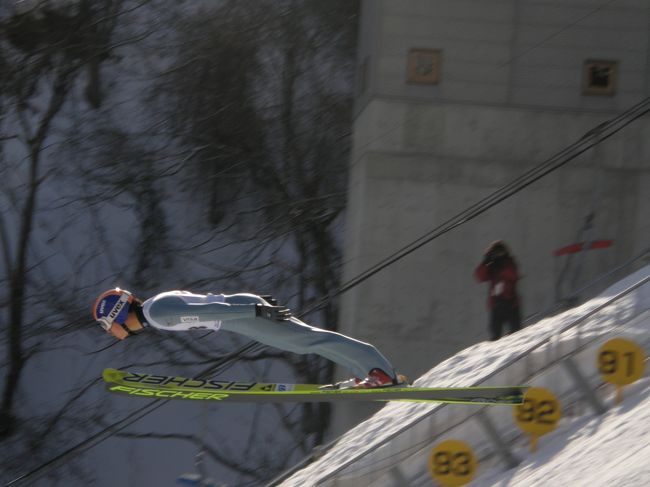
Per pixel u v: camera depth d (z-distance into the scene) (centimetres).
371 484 2483
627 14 4159
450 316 4134
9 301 5950
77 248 6475
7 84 6125
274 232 6066
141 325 1923
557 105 4172
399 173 4197
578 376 2238
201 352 5828
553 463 2081
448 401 1956
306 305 6109
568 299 3322
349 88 6569
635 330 2295
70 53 6197
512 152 4178
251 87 6506
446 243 4169
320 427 5634
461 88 4197
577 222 4138
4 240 6166
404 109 4197
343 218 6444
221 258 6431
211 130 6456
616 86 4162
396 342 4134
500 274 3300
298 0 6588
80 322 6009
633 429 1955
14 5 5997
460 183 4178
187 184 6569
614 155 4141
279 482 3491
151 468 5734
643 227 4112
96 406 5912
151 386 2123
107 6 6316
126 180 6219
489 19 4188
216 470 5803
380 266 4162
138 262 6341
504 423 2366
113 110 6712
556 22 4175
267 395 2061
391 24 4203
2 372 6088
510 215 4159
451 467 2280
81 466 5697
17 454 5719
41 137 6166
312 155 6388
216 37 6506
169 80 6631
